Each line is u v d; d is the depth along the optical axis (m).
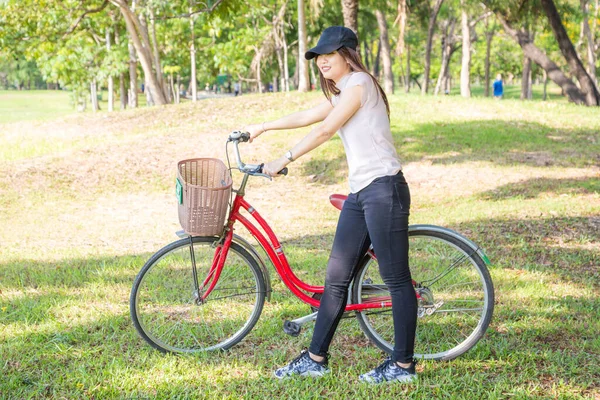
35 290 5.29
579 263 5.78
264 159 12.27
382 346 3.97
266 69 37.94
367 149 3.43
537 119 15.70
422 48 63.72
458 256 3.97
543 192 9.32
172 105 18.97
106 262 6.19
